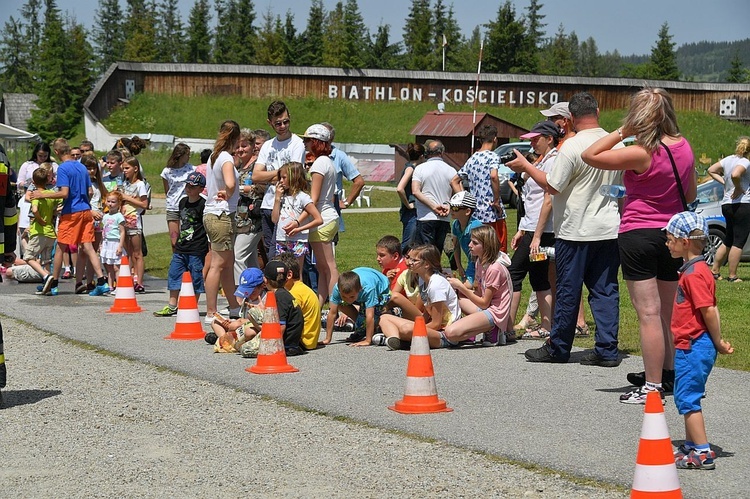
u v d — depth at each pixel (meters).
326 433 6.52
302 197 10.60
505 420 6.68
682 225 5.58
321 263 10.94
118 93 66.19
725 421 6.62
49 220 15.61
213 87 67.44
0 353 7.49
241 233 11.36
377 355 9.27
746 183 15.23
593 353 8.69
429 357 7.04
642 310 7.09
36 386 8.20
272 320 8.59
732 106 67.88
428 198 12.25
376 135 62.28
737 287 14.64
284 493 5.33
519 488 5.29
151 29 142.88
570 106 8.55
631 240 7.06
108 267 14.92
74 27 106.69
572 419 6.68
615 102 67.12
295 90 67.62
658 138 7.00
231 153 11.16
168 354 9.48
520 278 10.13
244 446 6.27
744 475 5.38
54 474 5.79
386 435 6.42
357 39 133.88
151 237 25.62
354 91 67.44
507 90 66.88
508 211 30.80
